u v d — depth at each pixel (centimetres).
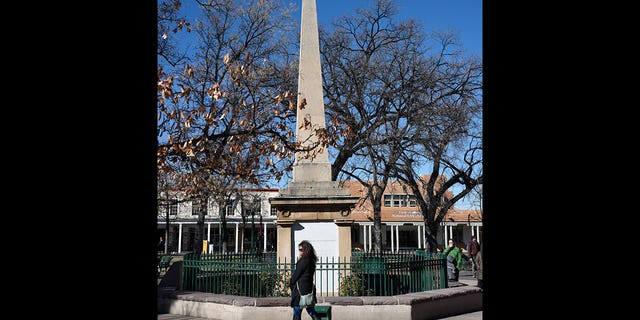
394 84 2702
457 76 2761
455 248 1616
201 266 1178
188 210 5719
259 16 2625
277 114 846
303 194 1205
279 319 982
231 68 865
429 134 2572
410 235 6047
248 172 962
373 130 2633
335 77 2733
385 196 5488
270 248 6166
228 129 838
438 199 3088
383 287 1095
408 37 2773
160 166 869
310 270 861
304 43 1285
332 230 1204
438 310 1077
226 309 1017
